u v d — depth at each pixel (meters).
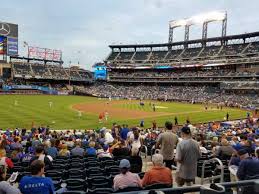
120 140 19.38
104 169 11.83
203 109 75.12
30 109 60.94
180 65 127.62
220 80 113.69
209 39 124.38
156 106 81.62
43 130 30.62
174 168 13.09
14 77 125.56
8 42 125.31
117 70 149.75
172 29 140.00
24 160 14.91
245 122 44.06
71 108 67.12
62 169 12.09
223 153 12.65
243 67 111.94
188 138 8.77
